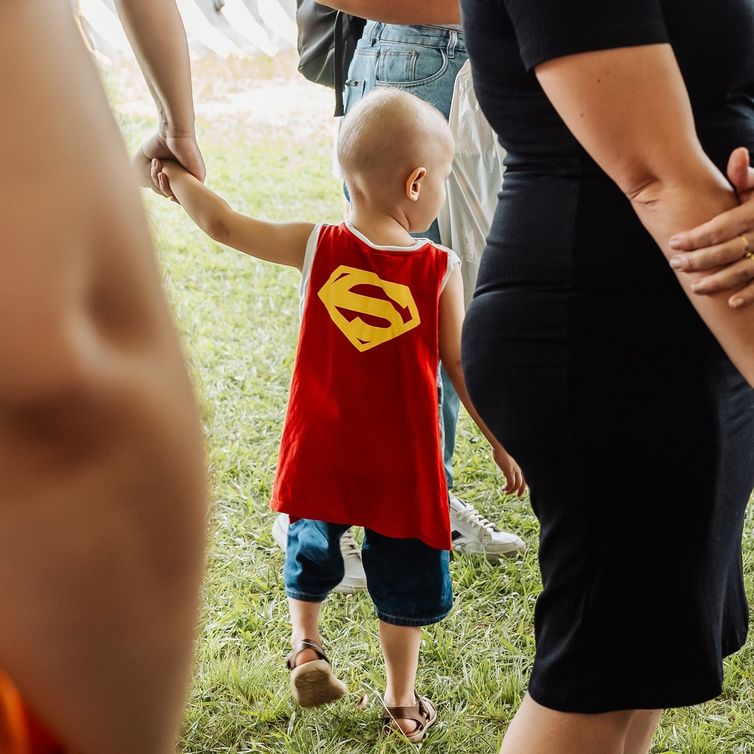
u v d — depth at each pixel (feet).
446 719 7.47
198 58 40.55
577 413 4.26
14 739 0.76
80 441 0.74
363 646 8.27
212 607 8.73
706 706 7.48
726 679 7.74
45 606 0.75
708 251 3.60
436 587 7.16
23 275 0.70
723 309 3.70
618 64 3.51
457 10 7.98
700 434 4.21
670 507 4.30
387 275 6.93
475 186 8.57
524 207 4.31
